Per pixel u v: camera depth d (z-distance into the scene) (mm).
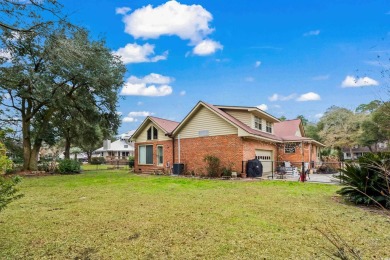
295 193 9148
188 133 17828
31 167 20500
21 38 10531
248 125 17641
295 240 4309
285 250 3893
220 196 8523
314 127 42156
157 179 14648
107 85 20016
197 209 6570
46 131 23688
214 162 15773
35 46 13539
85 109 21156
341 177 7648
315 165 21953
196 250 3932
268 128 21000
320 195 8695
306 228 4953
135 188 10688
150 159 20500
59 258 3682
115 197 8461
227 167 15648
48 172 20109
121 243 4238
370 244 4105
